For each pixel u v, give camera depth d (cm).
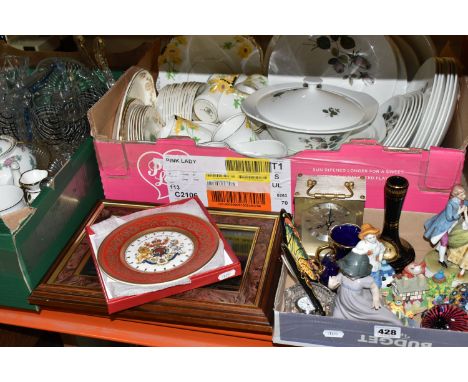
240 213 103
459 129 99
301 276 84
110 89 108
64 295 88
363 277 79
